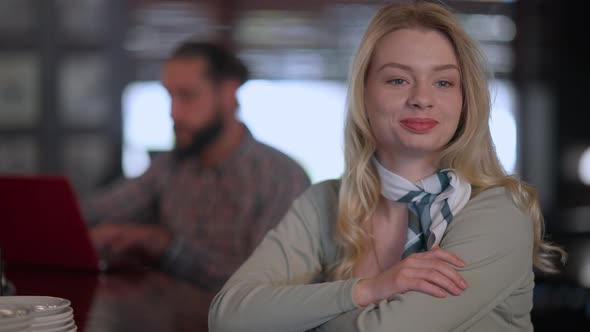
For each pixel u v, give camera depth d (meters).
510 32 4.65
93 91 4.38
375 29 1.33
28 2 4.36
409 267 1.17
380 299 1.17
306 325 1.20
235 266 3.26
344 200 1.41
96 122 4.37
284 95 4.36
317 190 1.51
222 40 4.32
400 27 1.32
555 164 4.73
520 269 1.24
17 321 0.96
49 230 2.25
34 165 4.39
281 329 1.22
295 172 3.48
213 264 3.16
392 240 1.39
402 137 1.29
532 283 1.30
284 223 1.48
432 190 1.31
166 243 3.34
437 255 1.19
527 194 1.31
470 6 4.59
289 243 1.45
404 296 1.15
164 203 3.63
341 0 4.33
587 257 4.30
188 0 4.32
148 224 3.65
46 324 1.09
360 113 1.36
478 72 1.31
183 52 3.70
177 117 3.64
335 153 4.38
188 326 1.48
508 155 4.75
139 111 4.38
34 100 4.39
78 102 4.38
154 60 4.37
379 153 1.39
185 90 3.67
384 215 1.41
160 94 4.35
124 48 4.36
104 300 1.78
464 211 1.27
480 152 1.33
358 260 1.41
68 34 4.38
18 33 4.37
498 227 1.23
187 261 3.16
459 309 1.16
